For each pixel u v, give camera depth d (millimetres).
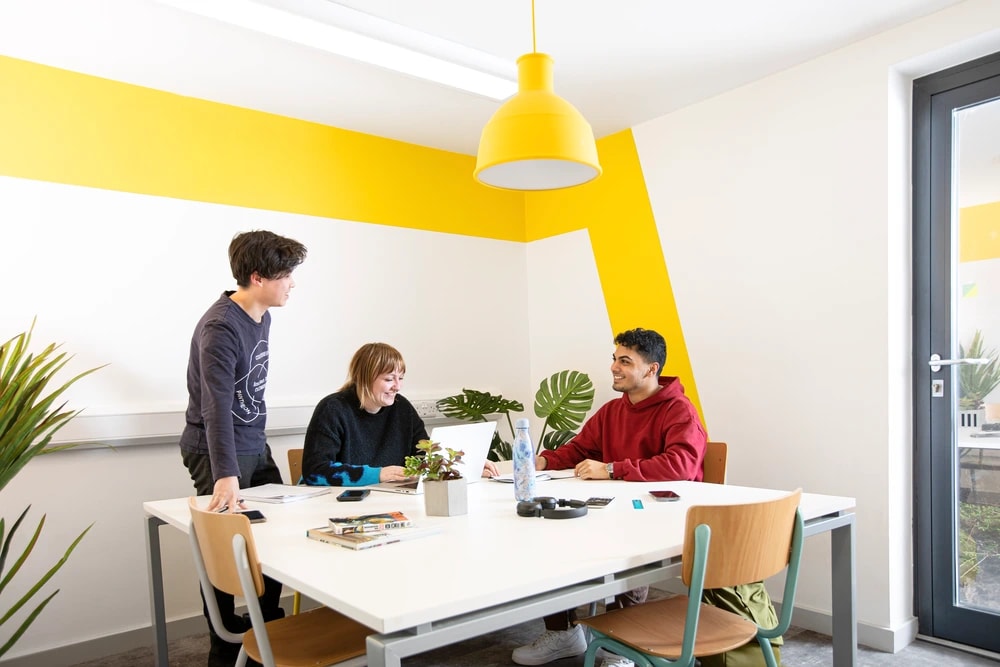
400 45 2742
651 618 1807
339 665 1560
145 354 3041
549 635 2656
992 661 2602
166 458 3080
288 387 3418
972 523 2717
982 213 2703
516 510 1880
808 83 3029
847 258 2896
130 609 2963
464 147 4039
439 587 1230
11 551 2711
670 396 2738
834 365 2934
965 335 2742
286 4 2428
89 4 2430
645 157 3723
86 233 2924
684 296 3520
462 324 4102
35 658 2727
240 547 1443
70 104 2918
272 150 3445
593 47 2846
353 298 3664
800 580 3027
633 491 2195
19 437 2094
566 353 4164
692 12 2586
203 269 3213
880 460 2785
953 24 2584
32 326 2469
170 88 3133
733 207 3311
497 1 2459
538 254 4359
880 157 2797
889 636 2713
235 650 2545
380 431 2756
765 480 3162
